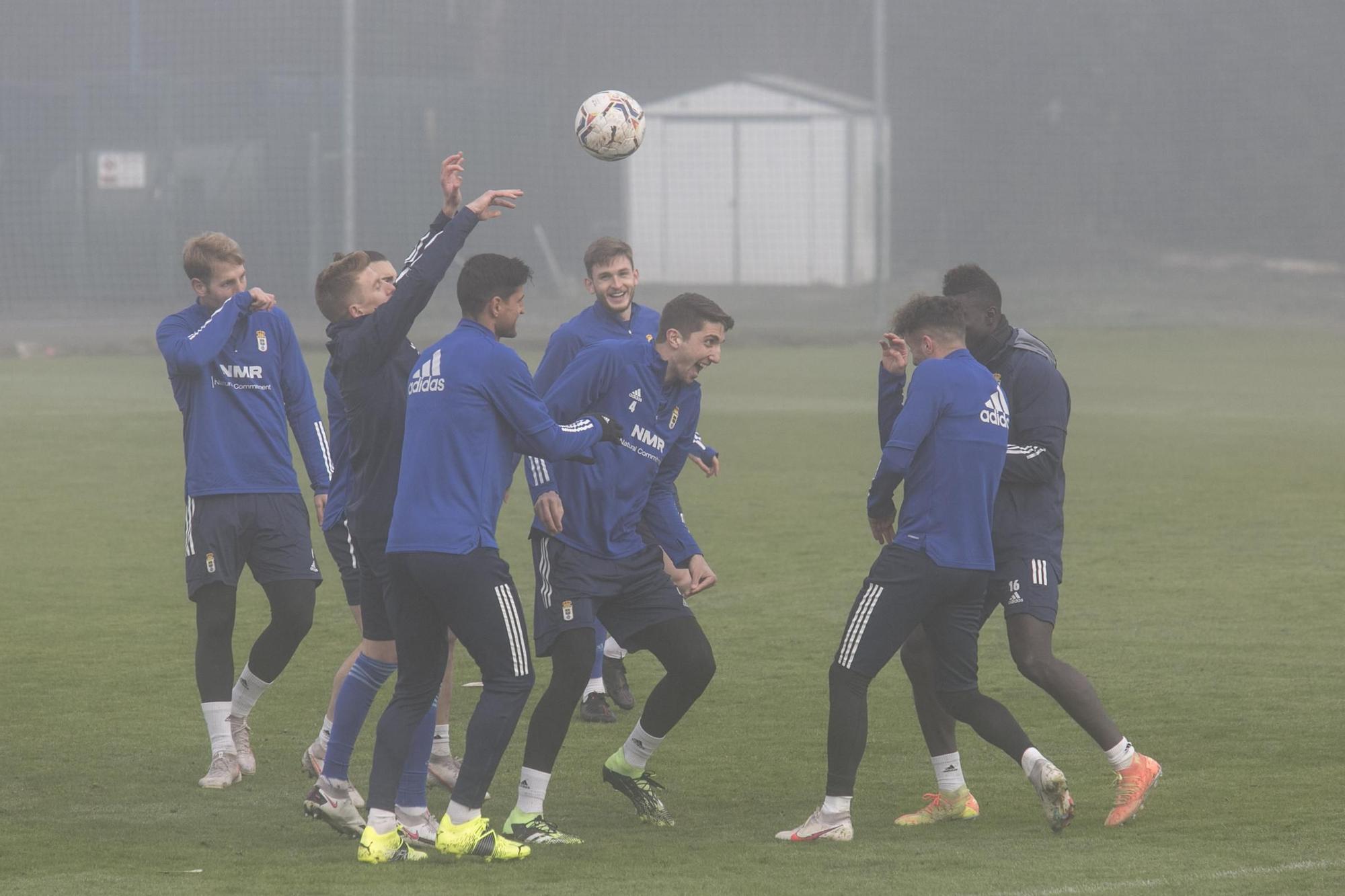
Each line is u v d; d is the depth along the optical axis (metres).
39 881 16.14
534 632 19.27
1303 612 30.19
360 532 18.95
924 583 18.28
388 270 19.98
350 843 18.11
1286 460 52.41
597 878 16.33
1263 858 16.48
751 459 53.28
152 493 46.41
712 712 24.34
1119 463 51.75
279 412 22.06
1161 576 33.84
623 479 19.20
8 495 45.84
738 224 134.88
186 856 17.34
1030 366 19.64
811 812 19.45
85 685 25.75
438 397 17.52
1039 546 19.42
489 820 18.50
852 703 18.14
